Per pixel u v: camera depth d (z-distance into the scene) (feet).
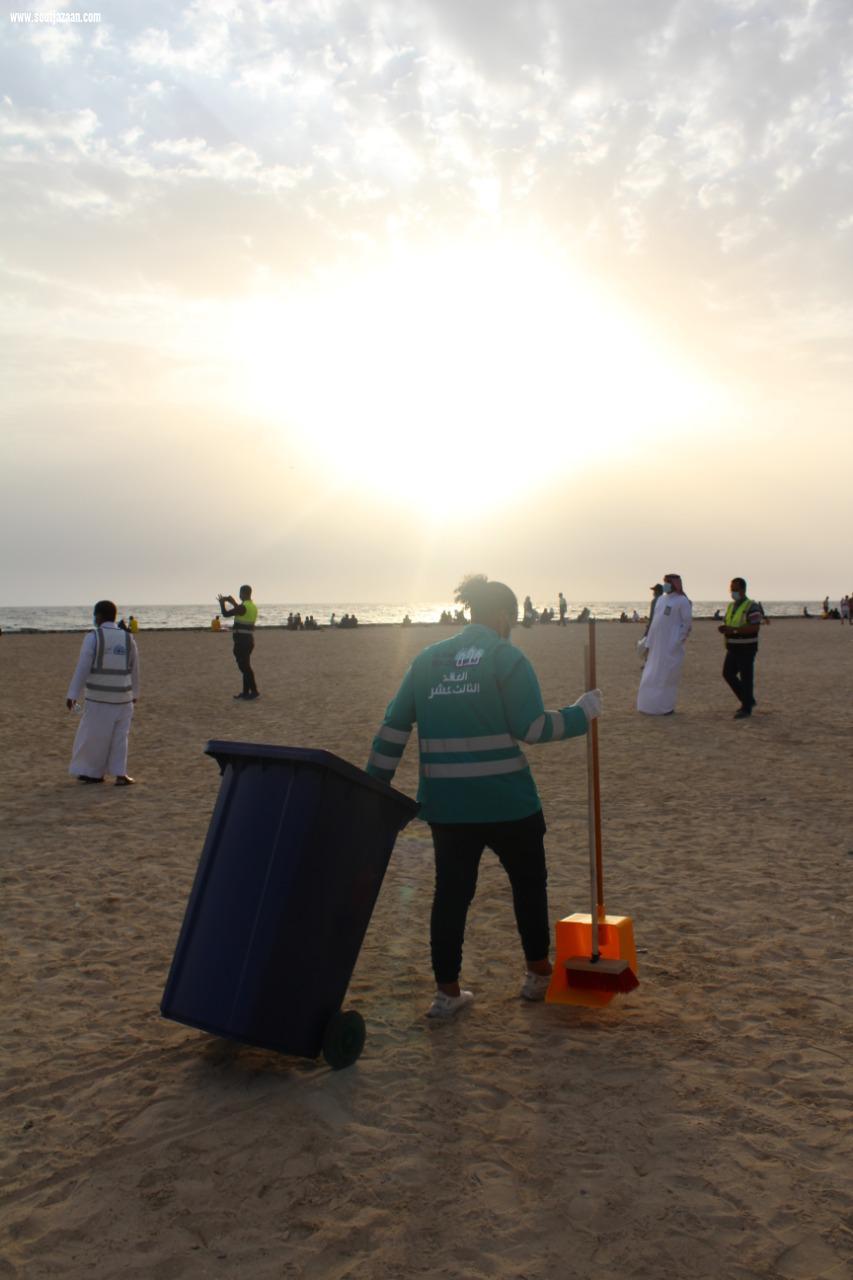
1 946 17.75
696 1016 14.33
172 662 101.96
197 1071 12.76
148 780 35.04
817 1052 13.07
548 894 20.67
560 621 214.07
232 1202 9.90
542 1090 12.12
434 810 14.23
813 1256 8.98
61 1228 9.52
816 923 18.43
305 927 12.15
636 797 30.73
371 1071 12.70
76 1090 12.33
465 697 14.07
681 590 51.19
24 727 50.29
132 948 17.65
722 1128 11.18
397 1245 9.20
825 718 49.57
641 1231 9.37
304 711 55.36
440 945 14.35
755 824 26.76
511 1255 9.05
